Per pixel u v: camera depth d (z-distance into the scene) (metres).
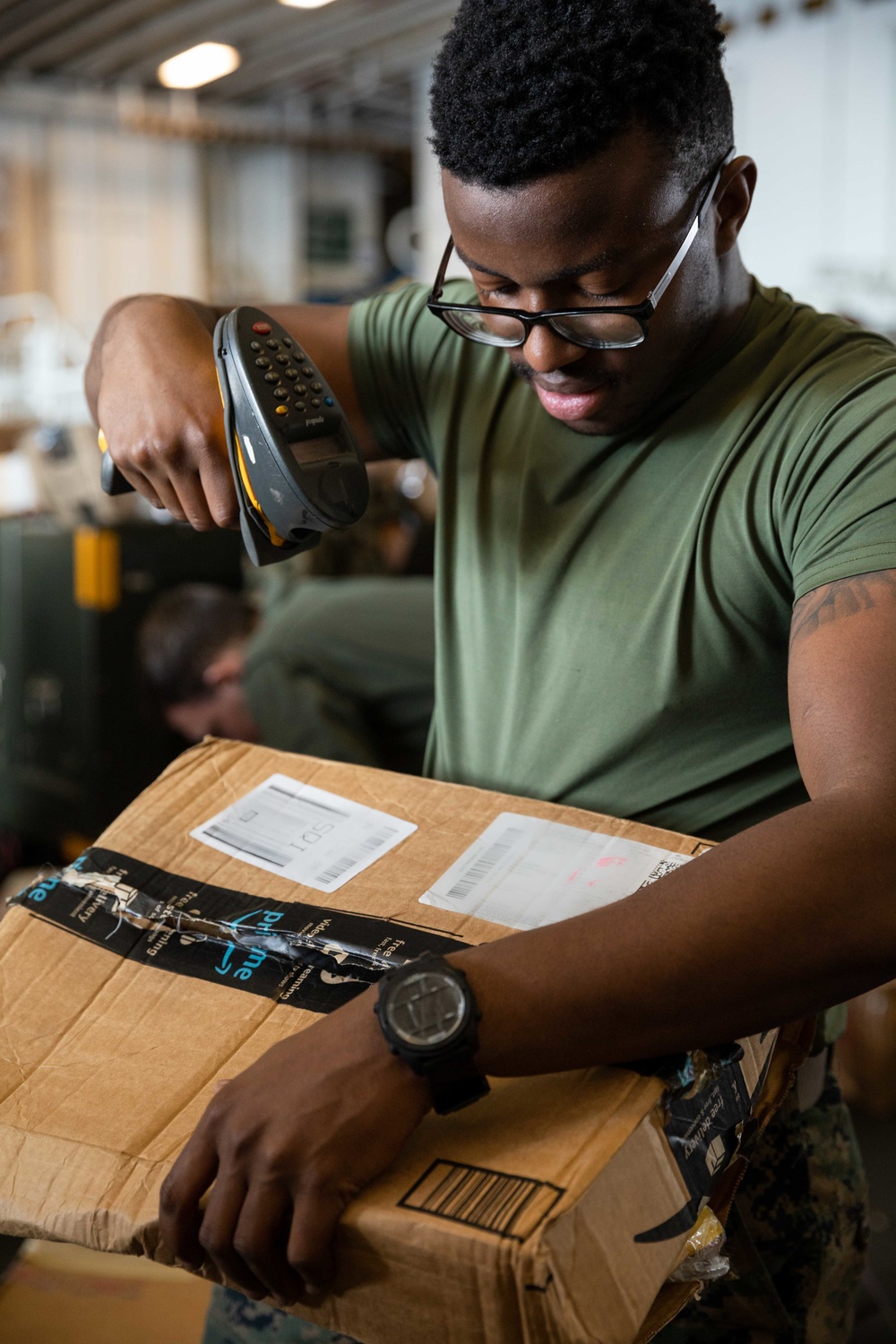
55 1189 0.55
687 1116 0.55
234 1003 0.63
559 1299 0.45
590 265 0.63
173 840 0.74
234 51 5.97
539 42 0.58
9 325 4.75
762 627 0.71
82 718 2.49
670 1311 0.55
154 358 0.77
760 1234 0.82
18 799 2.73
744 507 0.70
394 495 3.06
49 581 2.50
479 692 0.83
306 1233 0.47
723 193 0.70
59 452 2.86
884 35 4.52
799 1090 0.83
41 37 6.62
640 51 0.60
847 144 4.69
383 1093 0.49
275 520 0.71
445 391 0.88
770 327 0.75
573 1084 0.54
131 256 7.89
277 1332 0.78
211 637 2.08
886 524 0.60
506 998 0.50
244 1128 0.49
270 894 0.68
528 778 0.79
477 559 0.83
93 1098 0.58
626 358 0.68
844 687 0.56
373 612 2.02
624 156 0.60
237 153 8.30
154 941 0.68
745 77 4.95
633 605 0.74
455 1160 0.50
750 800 0.74
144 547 2.43
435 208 6.35
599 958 0.50
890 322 4.70
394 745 2.03
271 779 0.79
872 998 2.01
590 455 0.78
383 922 0.64
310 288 8.85
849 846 0.50
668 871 0.65
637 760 0.75
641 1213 0.51
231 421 0.71
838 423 0.67
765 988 0.50
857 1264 0.89
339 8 6.12
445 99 0.63
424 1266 0.47
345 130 8.77
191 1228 0.51
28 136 7.36
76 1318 1.13
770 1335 0.81
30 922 0.70
